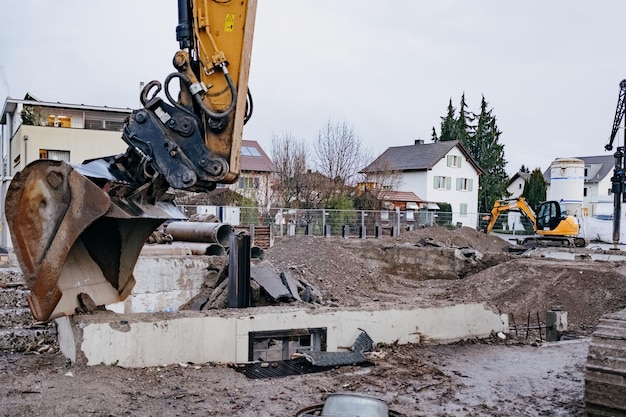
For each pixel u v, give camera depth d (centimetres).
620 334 481
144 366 626
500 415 530
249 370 649
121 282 683
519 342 850
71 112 3133
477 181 4903
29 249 556
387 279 1700
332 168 3653
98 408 504
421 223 3173
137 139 568
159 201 648
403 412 530
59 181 547
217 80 568
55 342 712
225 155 568
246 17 562
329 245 1744
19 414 479
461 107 5838
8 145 3472
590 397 475
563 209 2467
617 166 2075
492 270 1590
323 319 730
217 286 1089
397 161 4781
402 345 784
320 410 524
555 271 1452
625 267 1461
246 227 2288
